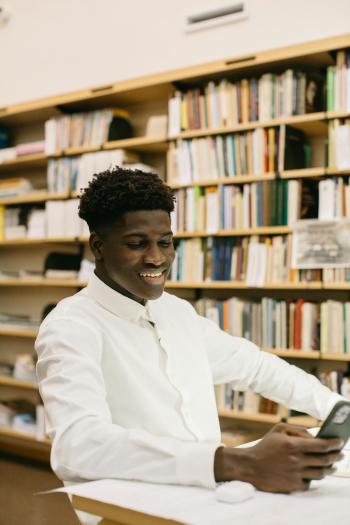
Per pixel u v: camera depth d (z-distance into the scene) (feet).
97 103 13.67
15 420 13.91
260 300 11.59
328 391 4.71
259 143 10.81
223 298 12.03
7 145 15.99
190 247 11.53
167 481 3.35
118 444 3.43
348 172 9.95
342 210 9.95
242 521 2.83
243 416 10.75
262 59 10.67
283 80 10.66
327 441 3.21
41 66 15.67
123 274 4.11
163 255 4.14
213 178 11.33
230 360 4.92
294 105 10.57
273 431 3.43
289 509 3.01
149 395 4.23
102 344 4.18
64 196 13.47
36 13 15.80
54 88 15.39
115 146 12.69
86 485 3.33
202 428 4.40
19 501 11.26
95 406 3.64
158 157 13.37
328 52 10.16
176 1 13.25
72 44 15.06
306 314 10.21
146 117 13.61
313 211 10.91
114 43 14.28
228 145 11.16
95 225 4.23
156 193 4.09
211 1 12.70
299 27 11.61
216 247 11.23
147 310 4.45
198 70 11.44
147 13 13.73
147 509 2.98
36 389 14.87
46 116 14.96
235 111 11.15
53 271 13.80
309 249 10.14
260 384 4.87
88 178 13.08
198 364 4.58
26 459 14.28
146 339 4.37
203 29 12.87
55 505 11.04
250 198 10.87
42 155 13.99
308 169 10.66
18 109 14.43
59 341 3.89
